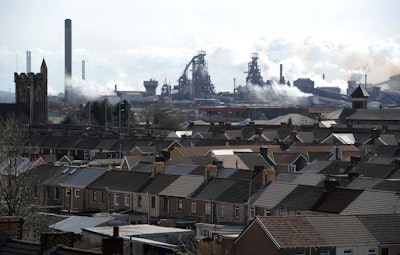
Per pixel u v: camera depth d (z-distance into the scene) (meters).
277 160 181.25
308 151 191.88
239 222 122.62
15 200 96.00
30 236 80.88
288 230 88.50
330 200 112.69
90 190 149.25
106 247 42.00
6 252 46.34
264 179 125.31
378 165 152.38
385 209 105.88
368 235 90.62
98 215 129.38
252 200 121.25
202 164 167.25
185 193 133.12
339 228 90.50
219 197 126.69
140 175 146.50
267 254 87.50
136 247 85.44
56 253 43.28
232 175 143.25
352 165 156.50
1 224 49.41
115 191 144.62
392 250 90.62
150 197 138.25
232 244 92.00
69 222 111.81
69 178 154.75
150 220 130.88
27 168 136.00
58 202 153.88
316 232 89.12
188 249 92.50
